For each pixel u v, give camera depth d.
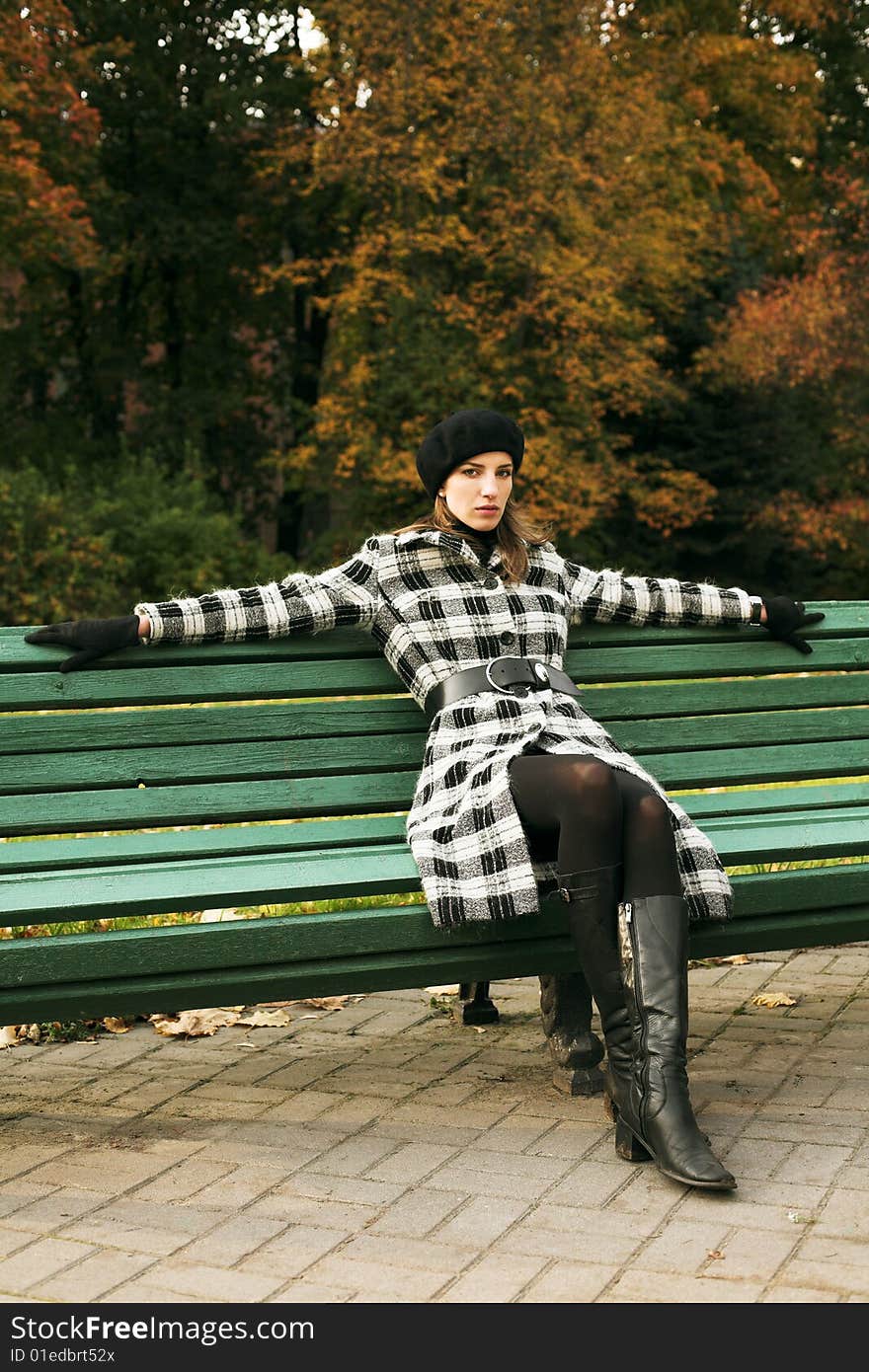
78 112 16.64
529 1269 2.30
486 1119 3.02
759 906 3.04
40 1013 2.63
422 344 17.78
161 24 21.34
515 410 18.16
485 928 2.85
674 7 20.33
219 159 22.11
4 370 22.64
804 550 22.81
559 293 17.34
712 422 22.28
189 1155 2.85
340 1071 3.38
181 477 18.86
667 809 2.83
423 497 18.75
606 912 2.76
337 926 2.75
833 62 23.30
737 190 22.02
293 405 19.67
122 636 2.98
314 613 3.12
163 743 3.04
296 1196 2.62
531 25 16.77
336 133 17.45
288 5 21.58
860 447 22.17
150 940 2.65
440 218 17.70
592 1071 3.20
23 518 15.58
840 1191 2.58
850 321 19.39
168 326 23.58
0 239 17.88
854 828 3.32
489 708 3.06
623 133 17.12
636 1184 2.64
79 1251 2.40
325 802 3.15
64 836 3.30
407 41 16.98
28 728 2.94
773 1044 3.47
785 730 3.62
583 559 20.83
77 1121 3.06
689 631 3.59
